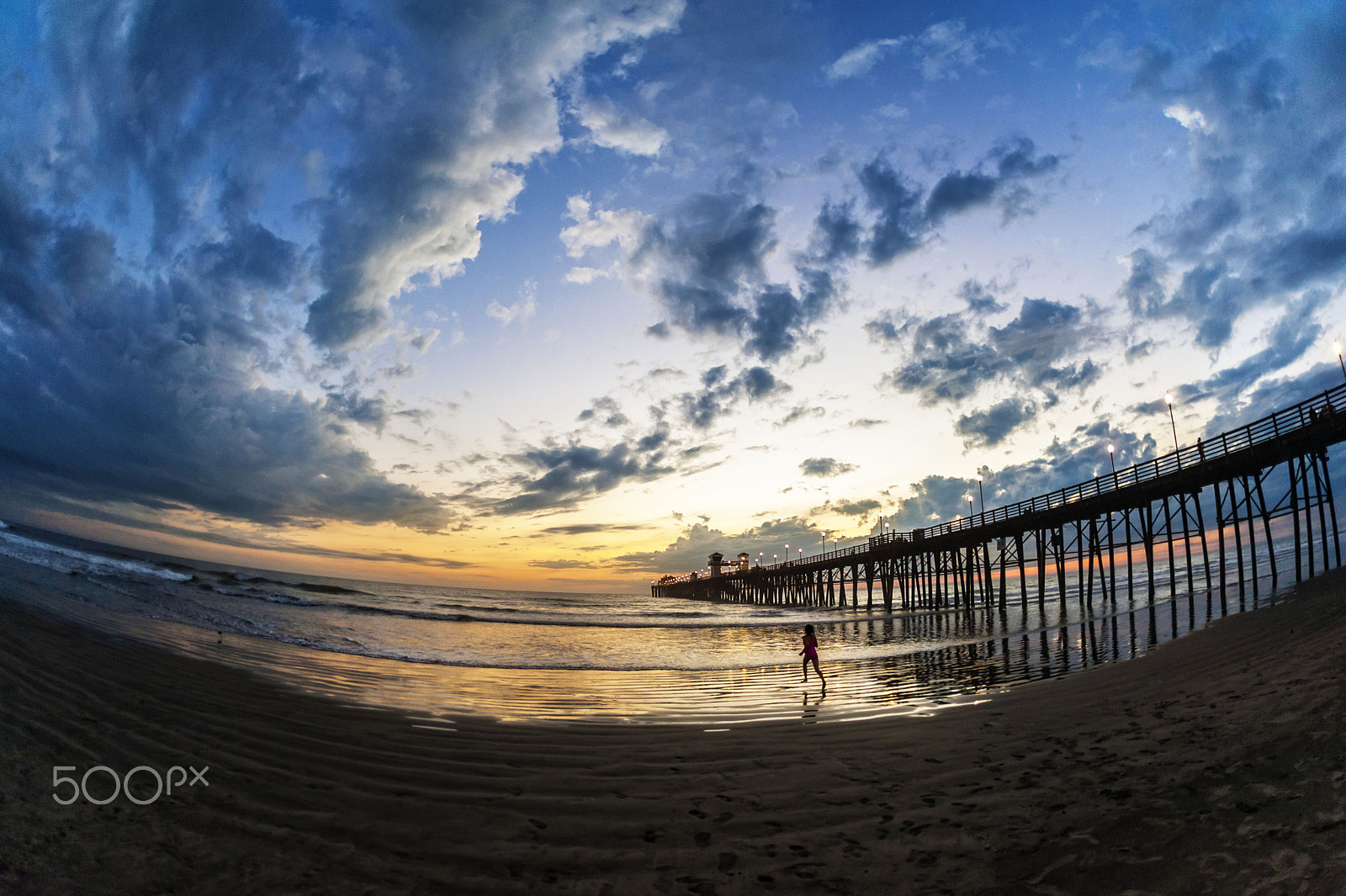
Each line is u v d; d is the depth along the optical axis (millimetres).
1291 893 2607
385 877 3447
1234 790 3795
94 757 4828
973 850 3635
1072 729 6199
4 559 20188
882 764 5645
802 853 3777
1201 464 22422
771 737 6918
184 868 3400
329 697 8219
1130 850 3312
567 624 33375
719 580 86125
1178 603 22172
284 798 4539
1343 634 7707
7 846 3375
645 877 3508
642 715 8320
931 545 39938
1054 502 30016
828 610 53281
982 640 19047
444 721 7406
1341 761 3812
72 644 8594
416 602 49031
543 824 4305
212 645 11469
